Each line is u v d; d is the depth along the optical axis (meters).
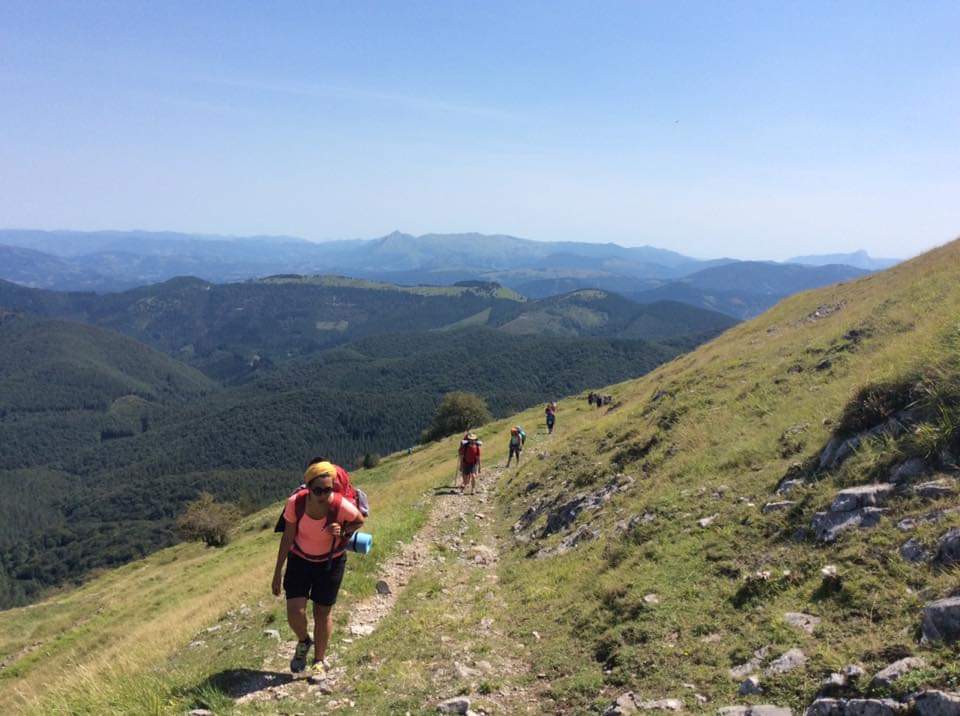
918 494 6.84
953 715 3.92
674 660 6.20
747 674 5.53
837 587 6.22
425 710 6.09
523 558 13.41
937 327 10.80
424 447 80.81
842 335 16.80
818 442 9.87
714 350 32.78
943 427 7.28
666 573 8.28
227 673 7.17
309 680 6.92
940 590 5.36
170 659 8.82
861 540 6.75
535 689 6.62
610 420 24.31
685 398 18.09
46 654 27.36
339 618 9.43
